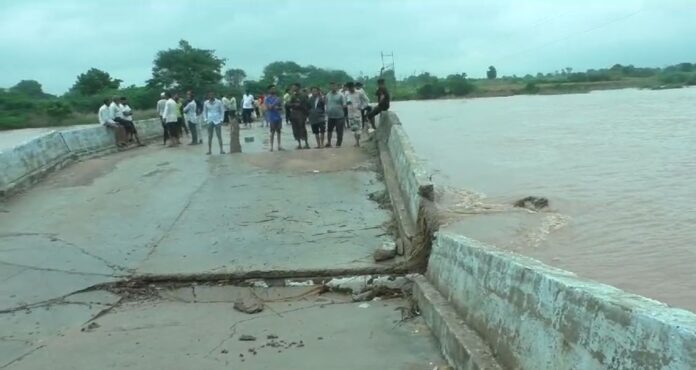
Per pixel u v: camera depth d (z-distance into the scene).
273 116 17.38
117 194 12.58
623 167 19.83
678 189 15.54
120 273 8.23
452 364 5.20
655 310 2.94
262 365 5.62
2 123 62.34
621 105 61.88
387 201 11.27
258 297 7.69
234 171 14.48
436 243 7.39
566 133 33.66
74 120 66.00
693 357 2.54
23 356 6.00
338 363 5.59
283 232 9.74
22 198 12.38
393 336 6.20
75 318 7.05
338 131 17.45
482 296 5.15
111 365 5.73
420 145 29.77
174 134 20.55
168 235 9.81
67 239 9.68
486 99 111.50
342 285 7.79
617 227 11.52
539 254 9.95
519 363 4.11
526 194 15.38
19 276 8.18
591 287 3.56
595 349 3.21
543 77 139.50
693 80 109.19
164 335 6.48
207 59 65.56
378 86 17.94
